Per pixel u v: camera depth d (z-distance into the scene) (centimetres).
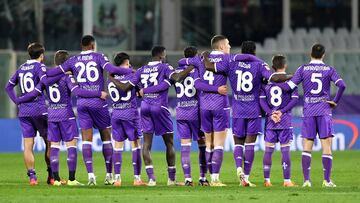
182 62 4184
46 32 8231
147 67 4188
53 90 4194
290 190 3944
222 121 4138
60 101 4203
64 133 4216
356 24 8688
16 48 8175
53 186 4153
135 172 4244
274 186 4181
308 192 3853
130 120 4206
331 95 6894
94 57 4191
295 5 8662
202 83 4125
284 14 8562
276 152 6366
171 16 8362
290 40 8312
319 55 4112
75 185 4197
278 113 4166
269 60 6856
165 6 8344
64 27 8250
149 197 3681
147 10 8331
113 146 4622
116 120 4209
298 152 6322
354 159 5847
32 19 8188
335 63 6975
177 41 8381
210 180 4572
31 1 8175
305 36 8362
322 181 4553
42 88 4244
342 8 8744
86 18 6378
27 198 3675
